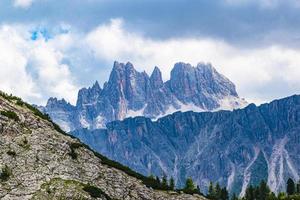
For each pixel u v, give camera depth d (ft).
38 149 617.21
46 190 558.15
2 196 533.96
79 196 562.25
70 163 622.13
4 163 576.20
